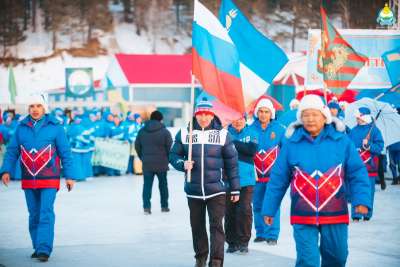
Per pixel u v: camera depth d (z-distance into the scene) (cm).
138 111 2848
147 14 8306
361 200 718
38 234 1006
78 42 7806
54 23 7912
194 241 922
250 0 8600
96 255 1055
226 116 985
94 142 2498
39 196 1027
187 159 925
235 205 1059
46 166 1009
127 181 2347
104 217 1489
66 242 1177
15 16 7850
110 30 8050
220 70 964
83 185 2209
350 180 733
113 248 1116
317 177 724
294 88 3180
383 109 1689
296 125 749
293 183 738
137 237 1228
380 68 2133
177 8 8375
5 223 1414
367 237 1214
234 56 967
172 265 979
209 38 958
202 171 901
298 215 729
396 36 2122
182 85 3334
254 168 1060
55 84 7112
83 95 2986
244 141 1058
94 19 8044
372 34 2127
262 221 1158
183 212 1567
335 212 721
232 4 1129
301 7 8644
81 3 8069
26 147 1011
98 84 3988
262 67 1132
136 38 8088
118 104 2867
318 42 1916
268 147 1144
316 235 727
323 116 735
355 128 1479
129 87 3275
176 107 3175
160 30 8244
